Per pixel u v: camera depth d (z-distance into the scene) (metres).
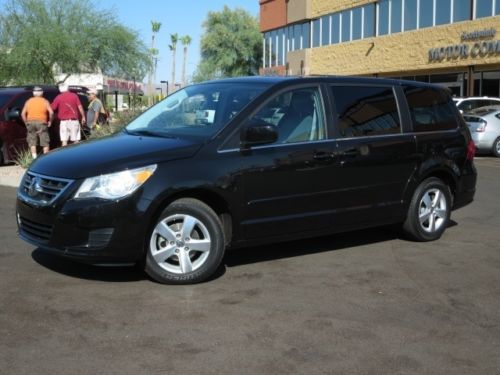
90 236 5.24
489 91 27.09
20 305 5.04
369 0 32.78
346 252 6.90
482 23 25.61
